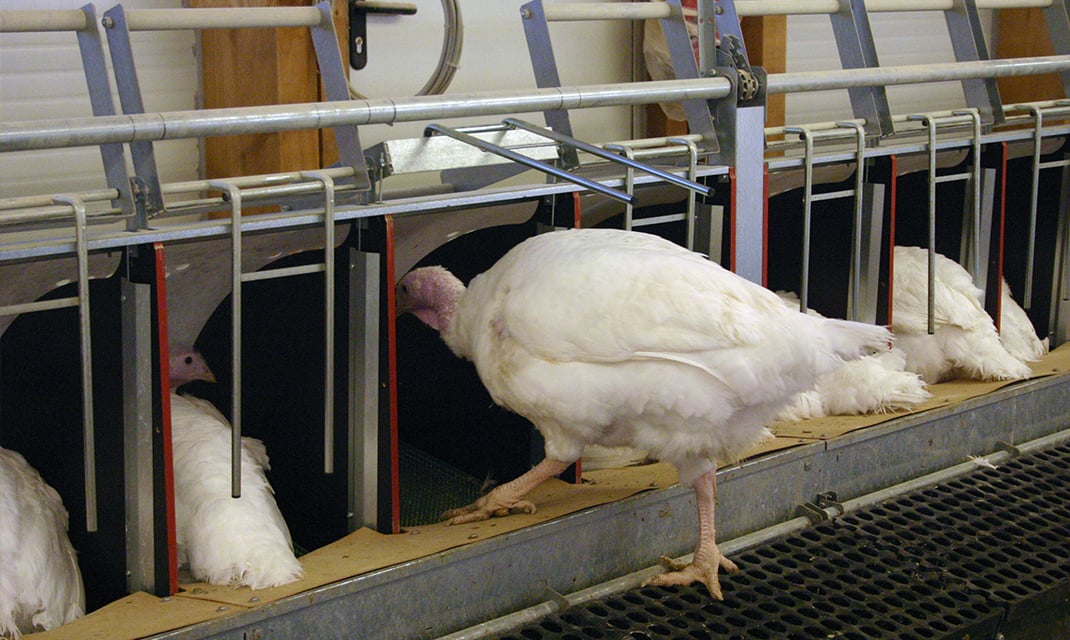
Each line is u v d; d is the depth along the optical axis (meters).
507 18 3.88
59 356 2.23
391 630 2.20
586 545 2.49
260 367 2.64
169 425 2.11
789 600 2.41
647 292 2.24
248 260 2.41
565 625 2.32
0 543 1.98
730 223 2.87
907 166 3.52
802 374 2.28
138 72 3.29
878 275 3.26
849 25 3.33
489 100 2.42
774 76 2.89
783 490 2.79
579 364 2.28
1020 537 2.74
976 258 3.38
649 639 2.24
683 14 2.97
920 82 3.21
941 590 2.46
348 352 2.42
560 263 2.33
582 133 4.13
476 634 2.27
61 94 3.17
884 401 3.07
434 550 2.27
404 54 3.66
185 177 3.45
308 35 3.21
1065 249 3.79
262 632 2.03
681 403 2.24
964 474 3.14
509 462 2.89
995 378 3.38
